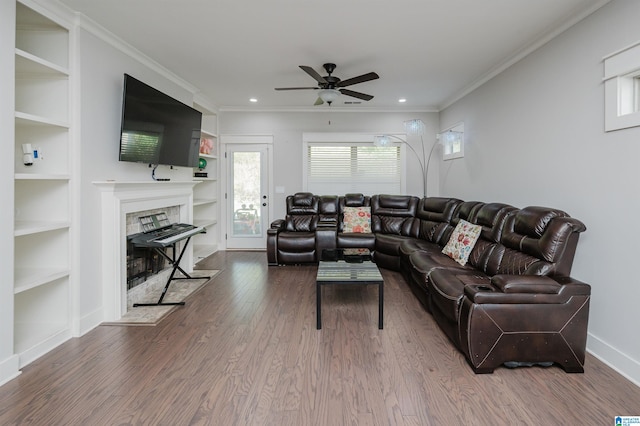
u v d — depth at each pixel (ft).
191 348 7.94
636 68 6.68
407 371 6.94
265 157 19.88
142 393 6.19
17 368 6.82
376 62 11.98
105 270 9.54
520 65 10.96
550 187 9.46
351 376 6.75
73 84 8.53
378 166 19.89
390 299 11.50
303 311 10.36
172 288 12.67
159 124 11.47
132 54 10.81
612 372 6.98
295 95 16.65
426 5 8.11
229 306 10.78
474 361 6.82
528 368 7.08
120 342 8.25
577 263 8.38
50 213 8.50
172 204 12.80
